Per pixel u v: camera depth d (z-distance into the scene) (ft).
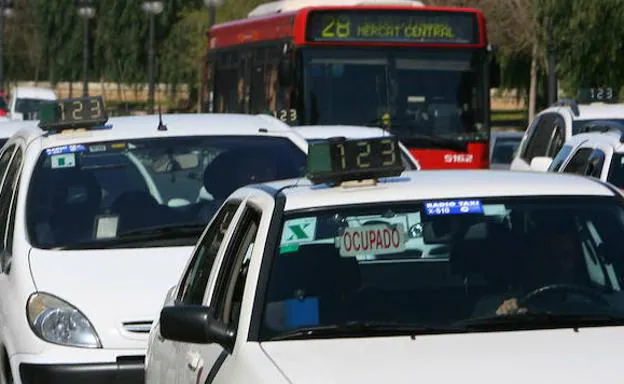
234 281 43.98
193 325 41.09
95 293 62.08
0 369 66.80
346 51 154.92
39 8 558.56
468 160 155.12
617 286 42.83
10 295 64.90
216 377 39.68
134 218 69.10
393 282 42.29
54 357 60.59
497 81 158.30
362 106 154.30
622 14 249.55
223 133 74.18
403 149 101.50
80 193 70.44
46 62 568.41
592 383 36.01
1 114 322.14
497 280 42.39
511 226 44.04
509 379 36.14
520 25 353.92
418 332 40.29
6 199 74.54
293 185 46.16
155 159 72.49
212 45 197.16
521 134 218.38
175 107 506.89
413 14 155.33
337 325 40.75
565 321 40.98
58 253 66.44
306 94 153.69
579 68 258.98
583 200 45.11
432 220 43.78
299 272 42.09
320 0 163.02
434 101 155.53
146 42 522.06
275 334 40.37
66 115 74.18
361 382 36.17
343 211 43.60
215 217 51.29
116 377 60.29
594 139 94.99
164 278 63.21
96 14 530.68
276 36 162.61
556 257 43.24
